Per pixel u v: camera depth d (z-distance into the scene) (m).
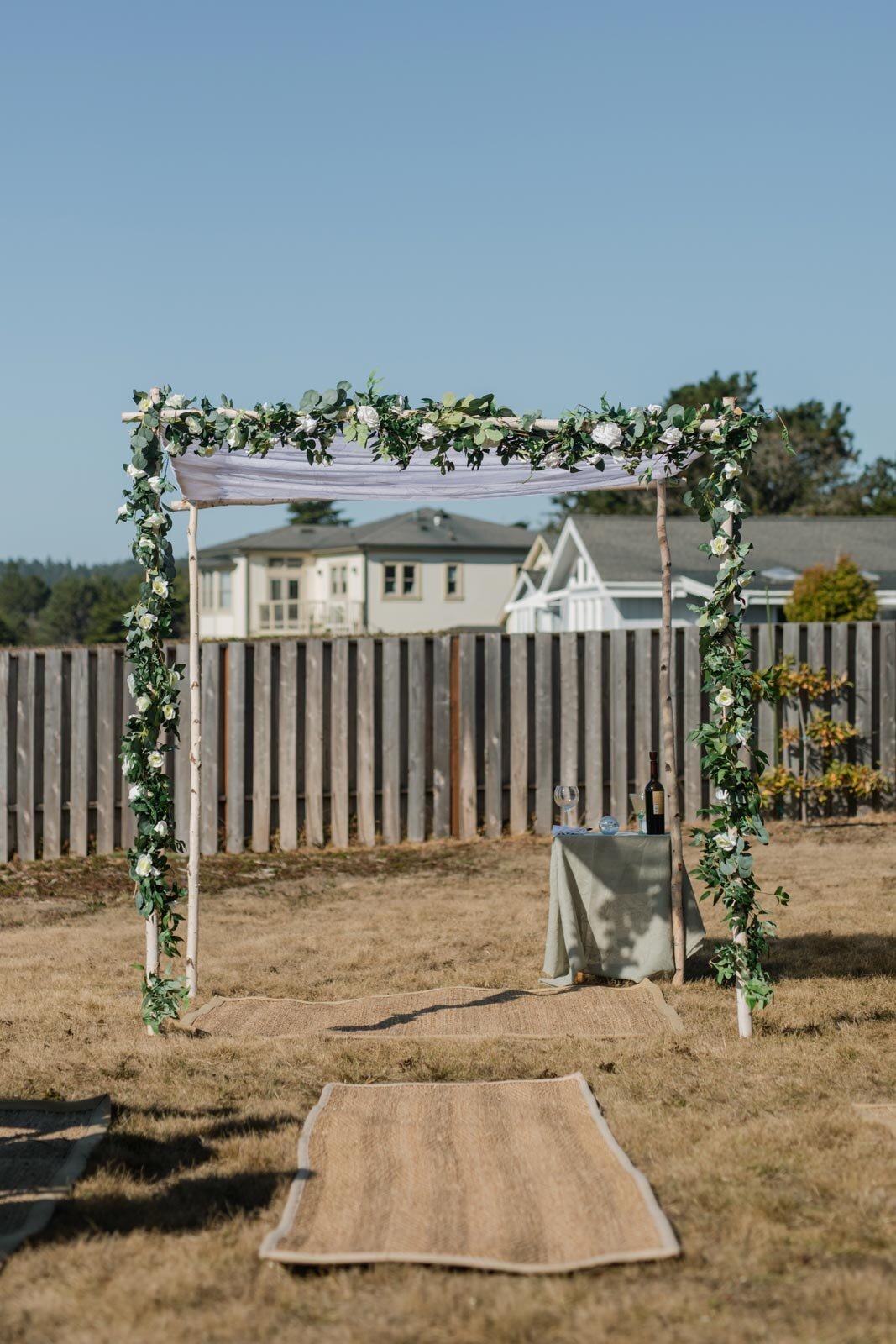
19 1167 4.29
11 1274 3.47
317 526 54.03
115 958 7.57
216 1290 3.38
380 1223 3.76
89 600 88.50
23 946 7.98
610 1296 3.29
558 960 6.94
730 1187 4.00
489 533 48.53
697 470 29.80
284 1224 3.74
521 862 10.55
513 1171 4.16
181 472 6.59
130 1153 4.41
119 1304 3.29
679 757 11.60
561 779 11.55
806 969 6.90
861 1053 5.45
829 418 58.53
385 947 7.80
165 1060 5.55
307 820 11.23
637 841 6.93
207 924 8.61
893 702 11.92
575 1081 5.13
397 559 46.69
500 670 11.45
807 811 11.81
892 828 11.41
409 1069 5.41
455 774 11.43
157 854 6.16
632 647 11.61
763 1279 3.37
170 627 6.31
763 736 11.88
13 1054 5.63
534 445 6.01
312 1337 3.12
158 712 6.20
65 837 10.95
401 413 5.98
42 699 10.86
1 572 115.75
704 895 5.83
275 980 7.02
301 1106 4.91
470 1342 3.08
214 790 11.06
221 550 52.69
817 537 25.58
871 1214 3.78
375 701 11.32
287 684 11.18
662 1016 6.11
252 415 6.01
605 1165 4.18
